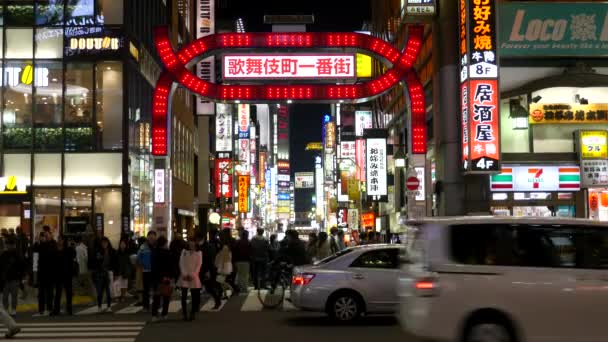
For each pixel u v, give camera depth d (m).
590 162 26.48
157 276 16.80
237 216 70.50
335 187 87.19
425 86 32.72
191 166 54.00
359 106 60.31
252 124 96.50
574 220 10.19
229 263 22.22
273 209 160.62
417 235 10.39
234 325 15.62
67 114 32.34
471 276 9.87
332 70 24.89
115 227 31.98
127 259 21.39
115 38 32.53
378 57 25.34
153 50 38.75
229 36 24.70
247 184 71.12
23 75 32.19
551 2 26.62
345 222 67.81
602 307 9.82
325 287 15.27
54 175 32.16
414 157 24.98
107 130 32.41
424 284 9.89
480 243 10.03
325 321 16.27
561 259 10.00
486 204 26.48
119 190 32.22
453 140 26.62
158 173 24.48
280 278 20.42
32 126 32.22
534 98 26.95
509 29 26.59
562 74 27.00
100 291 18.95
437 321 9.79
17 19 32.41
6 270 17.31
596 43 26.59
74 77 32.47
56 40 32.44
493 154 24.84
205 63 41.09
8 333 13.82
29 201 31.77
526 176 26.73
